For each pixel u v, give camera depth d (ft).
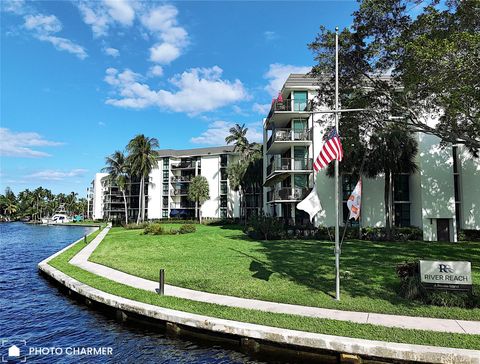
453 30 41.32
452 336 22.88
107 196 299.99
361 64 55.67
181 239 99.66
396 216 108.58
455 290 31.04
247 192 210.38
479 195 97.50
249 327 25.61
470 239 93.91
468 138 49.73
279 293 34.88
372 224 107.34
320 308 30.07
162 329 30.32
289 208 120.88
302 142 111.96
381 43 50.90
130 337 29.68
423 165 96.37
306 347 23.76
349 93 60.29
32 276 57.77
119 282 41.57
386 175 95.25
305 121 114.62
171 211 253.24
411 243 84.43
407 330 24.14
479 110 43.62
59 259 62.13
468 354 20.36
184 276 44.04
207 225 193.16
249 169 187.11
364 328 24.63
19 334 30.96
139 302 32.71
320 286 37.73
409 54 45.21
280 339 24.31
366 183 108.78
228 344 26.84
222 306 30.66
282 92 116.88
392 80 57.62
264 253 64.75
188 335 28.53
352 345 22.41
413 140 95.14
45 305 39.70
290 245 78.54
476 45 36.58
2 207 440.45
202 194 223.30
